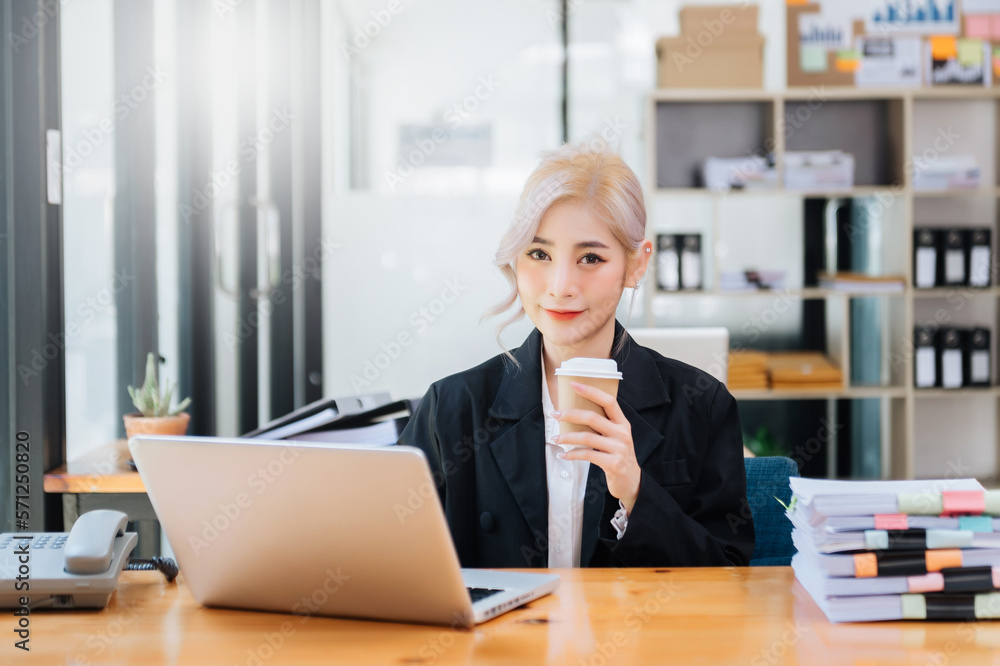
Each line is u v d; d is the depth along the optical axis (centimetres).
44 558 99
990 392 390
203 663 81
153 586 106
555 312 121
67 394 219
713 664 79
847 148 418
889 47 398
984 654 82
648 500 111
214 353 306
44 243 186
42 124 185
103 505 191
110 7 250
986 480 423
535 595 97
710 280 410
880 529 90
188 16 291
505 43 395
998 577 89
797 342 418
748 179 389
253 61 316
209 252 302
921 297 417
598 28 398
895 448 403
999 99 419
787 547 147
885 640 85
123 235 262
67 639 87
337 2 386
